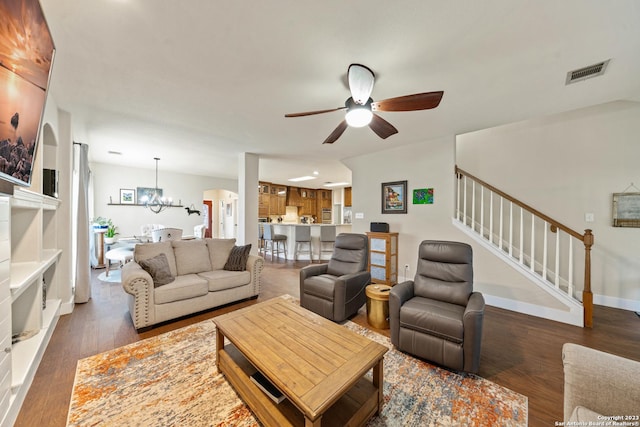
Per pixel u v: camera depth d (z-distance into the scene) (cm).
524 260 379
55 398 159
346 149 447
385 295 265
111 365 195
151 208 637
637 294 317
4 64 107
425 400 162
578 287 346
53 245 280
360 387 155
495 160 411
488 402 161
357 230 497
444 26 154
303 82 220
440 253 253
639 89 232
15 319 204
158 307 260
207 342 233
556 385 177
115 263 558
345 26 154
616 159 329
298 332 175
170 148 439
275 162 552
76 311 302
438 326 193
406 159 425
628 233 323
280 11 142
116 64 194
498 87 228
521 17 146
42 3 134
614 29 155
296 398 114
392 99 192
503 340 241
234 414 150
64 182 292
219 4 137
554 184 366
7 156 123
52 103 251
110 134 361
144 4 137
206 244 363
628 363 103
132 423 142
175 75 210
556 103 262
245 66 197
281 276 488
